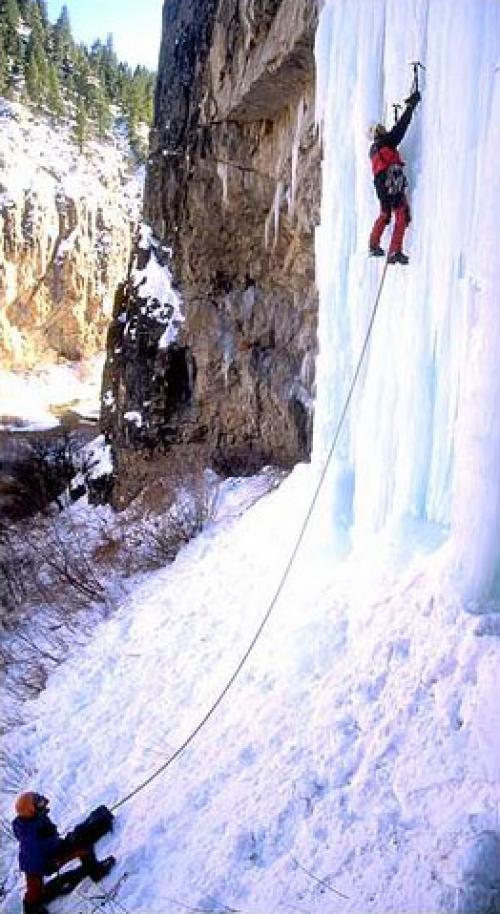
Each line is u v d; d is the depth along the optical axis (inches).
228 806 280.7
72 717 419.8
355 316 338.3
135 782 330.3
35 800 283.9
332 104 342.3
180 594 500.1
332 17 341.1
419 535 320.5
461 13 259.0
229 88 578.2
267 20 484.4
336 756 269.4
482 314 252.4
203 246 722.8
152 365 786.8
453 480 296.5
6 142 2011.6
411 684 270.5
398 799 238.8
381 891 215.3
